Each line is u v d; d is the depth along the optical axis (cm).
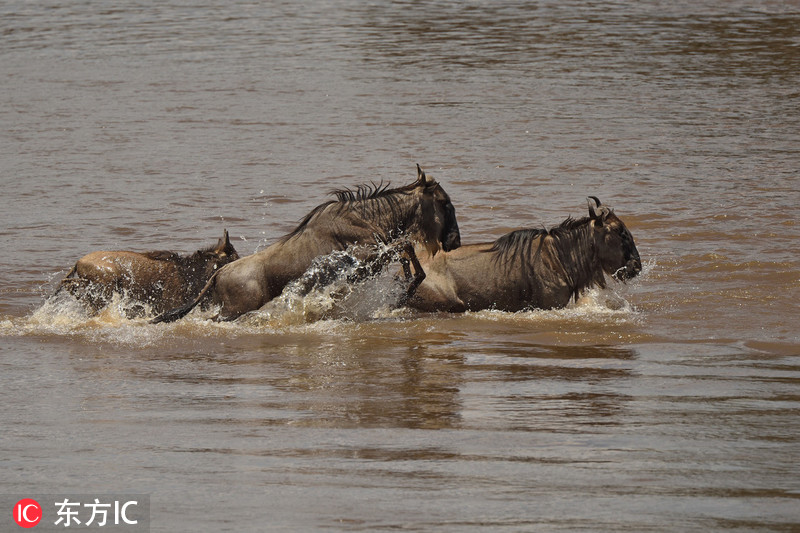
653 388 3612
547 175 8388
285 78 13712
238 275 4800
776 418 3234
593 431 3116
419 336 4550
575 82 13100
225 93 12700
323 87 13000
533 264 5053
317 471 2783
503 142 9738
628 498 2567
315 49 16288
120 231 6719
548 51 15638
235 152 9425
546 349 4272
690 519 2433
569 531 2369
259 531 2380
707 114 11056
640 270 5175
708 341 4362
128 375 3909
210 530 2392
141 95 12644
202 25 19425
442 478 2716
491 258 5069
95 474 2783
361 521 2430
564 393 3562
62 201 7575
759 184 7938
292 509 2508
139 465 2853
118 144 9812
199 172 8625
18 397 3591
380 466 2817
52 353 4284
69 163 8969
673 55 15150
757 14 19338
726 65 14288
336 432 3144
